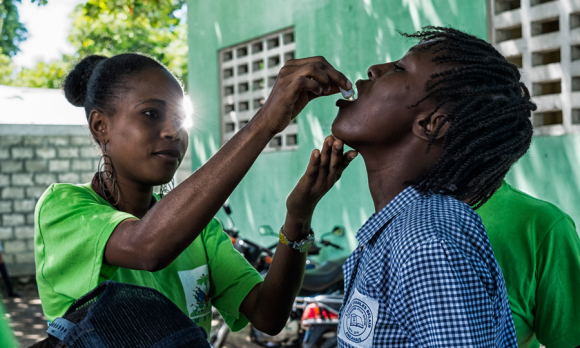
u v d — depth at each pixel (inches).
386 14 197.5
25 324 234.8
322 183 55.9
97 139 57.4
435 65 48.5
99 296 30.2
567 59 151.3
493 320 41.6
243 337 198.8
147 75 55.6
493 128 47.5
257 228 251.6
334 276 160.4
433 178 47.7
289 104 45.8
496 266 43.9
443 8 178.7
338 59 216.5
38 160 371.2
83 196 54.6
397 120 48.7
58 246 51.9
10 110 283.6
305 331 165.0
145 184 57.0
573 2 148.3
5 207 363.6
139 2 453.7
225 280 64.9
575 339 65.6
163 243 45.6
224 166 45.7
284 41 241.1
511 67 51.0
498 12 166.9
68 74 62.4
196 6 278.4
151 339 28.7
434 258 40.5
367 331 45.0
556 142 153.3
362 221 207.9
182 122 57.7
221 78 271.0
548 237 65.5
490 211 67.4
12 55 519.8
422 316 40.6
